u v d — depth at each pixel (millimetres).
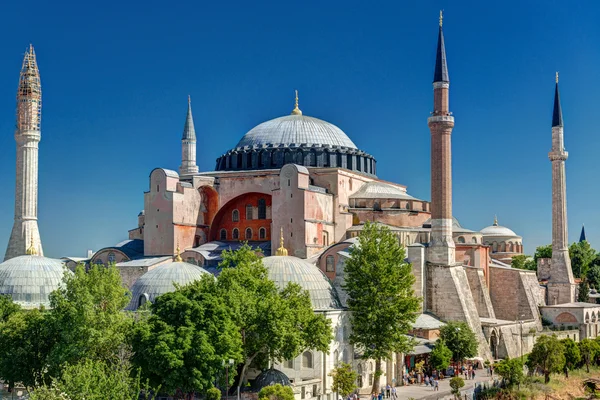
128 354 67500
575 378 103938
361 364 87250
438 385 88812
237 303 71875
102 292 69188
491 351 109562
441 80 110688
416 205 118875
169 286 82500
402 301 84062
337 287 92188
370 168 127625
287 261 86250
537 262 154500
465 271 114000
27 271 87000
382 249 86688
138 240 124062
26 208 115688
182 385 65312
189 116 147000
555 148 141625
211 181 119000
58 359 66125
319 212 110625
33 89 117062
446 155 108375
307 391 79062
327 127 127375
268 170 116312
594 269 165250
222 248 113938
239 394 71375
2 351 71062
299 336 74625
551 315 128500
